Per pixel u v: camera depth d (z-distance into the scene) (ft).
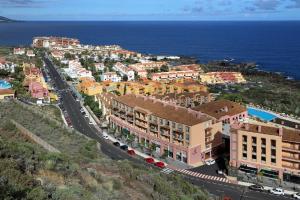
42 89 630.33
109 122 513.86
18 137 285.64
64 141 313.94
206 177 358.02
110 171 220.43
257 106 651.25
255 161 353.31
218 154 417.69
